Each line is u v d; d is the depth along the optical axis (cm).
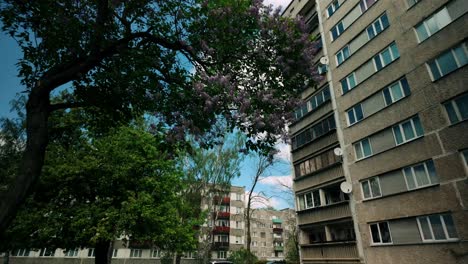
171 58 794
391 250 1451
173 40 771
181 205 2075
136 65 732
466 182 1177
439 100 1341
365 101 1800
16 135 1733
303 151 2334
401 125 1530
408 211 1396
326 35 2295
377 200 1586
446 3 1383
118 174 1659
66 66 660
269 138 763
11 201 491
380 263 1498
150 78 746
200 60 770
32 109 591
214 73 764
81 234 1474
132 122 1945
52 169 1575
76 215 1525
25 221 1466
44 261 3247
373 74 1759
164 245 2103
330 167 2000
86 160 1667
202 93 667
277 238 7125
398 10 1644
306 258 2083
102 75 716
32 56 719
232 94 669
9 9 675
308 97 2388
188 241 1936
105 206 1633
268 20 783
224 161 2891
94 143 1780
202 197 2947
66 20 670
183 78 759
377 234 1560
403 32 1592
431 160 1339
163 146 732
